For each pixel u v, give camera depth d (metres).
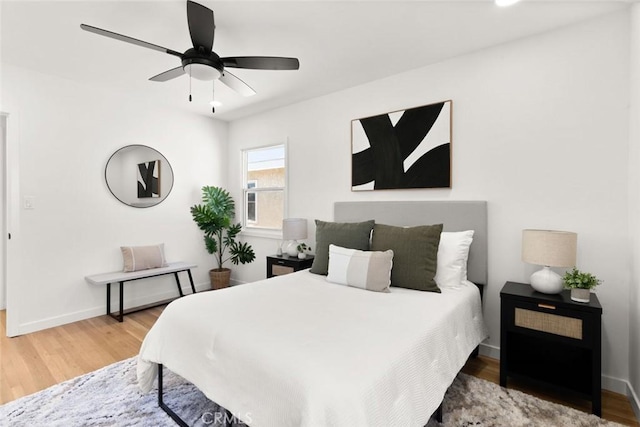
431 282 2.20
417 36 2.35
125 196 3.61
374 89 3.16
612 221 2.06
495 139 2.49
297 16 2.09
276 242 4.16
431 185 2.78
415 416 1.26
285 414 1.10
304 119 3.76
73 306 3.21
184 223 4.21
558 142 2.24
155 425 1.70
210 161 4.49
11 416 1.75
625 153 2.02
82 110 3.25
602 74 2.09
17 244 2.85
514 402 1.89
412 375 1.31
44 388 2.04
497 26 2.21
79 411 1.80
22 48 2.52
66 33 2.30
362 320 1.62
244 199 4.56
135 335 2.89
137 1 1.94
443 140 2.71
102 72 2.99
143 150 3.76
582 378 2.00
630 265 1.98
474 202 2.55
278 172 4.17
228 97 3.65
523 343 2.34
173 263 4.01
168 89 3.43
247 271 4.50
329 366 1.16
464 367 2.35
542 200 2.30
